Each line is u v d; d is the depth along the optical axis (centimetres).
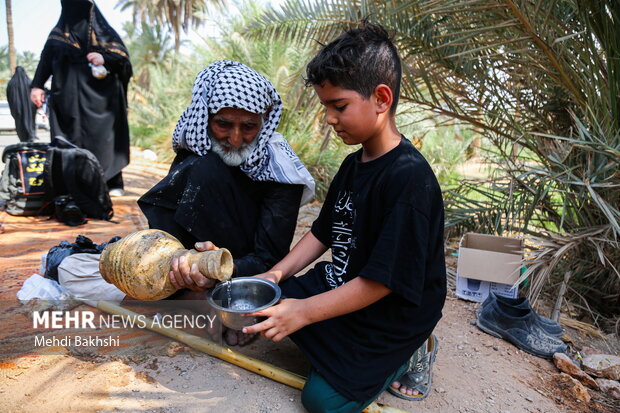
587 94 267
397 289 136
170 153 807
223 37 783
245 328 139
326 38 374
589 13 249
